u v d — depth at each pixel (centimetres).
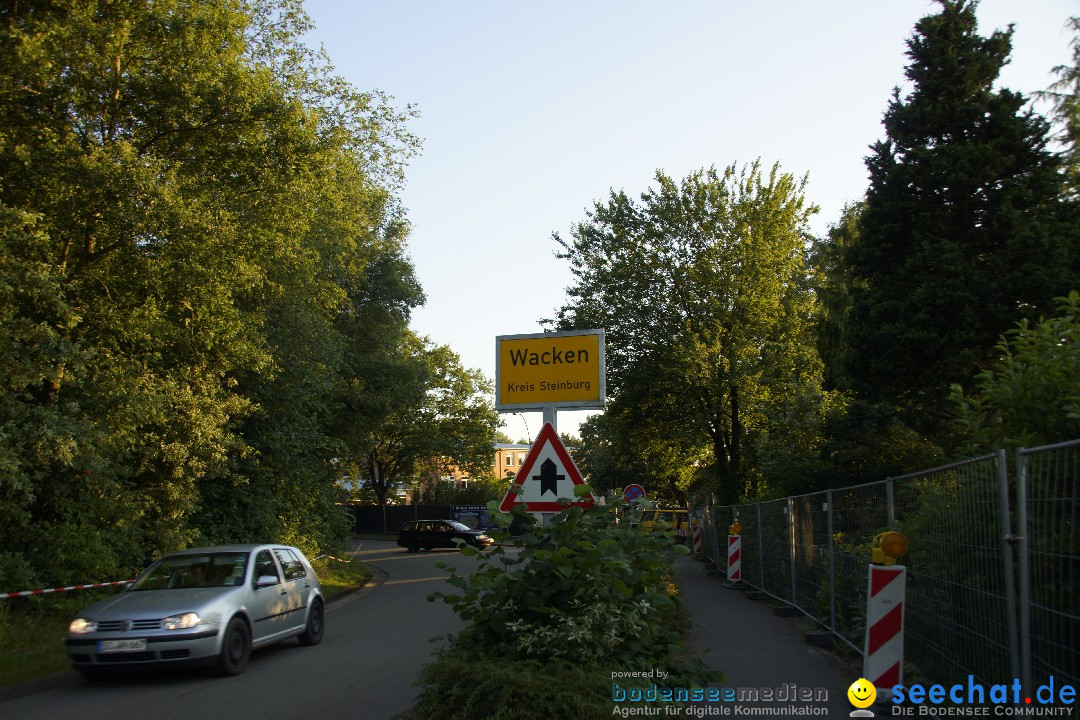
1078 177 1803
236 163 1532
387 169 2164
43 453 1201
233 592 1030
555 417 856
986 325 1605
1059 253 1568
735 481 3086
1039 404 697
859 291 1811
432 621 1543
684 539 3741
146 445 1567
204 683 952
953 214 1709
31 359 1232
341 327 3325
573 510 710
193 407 1588
